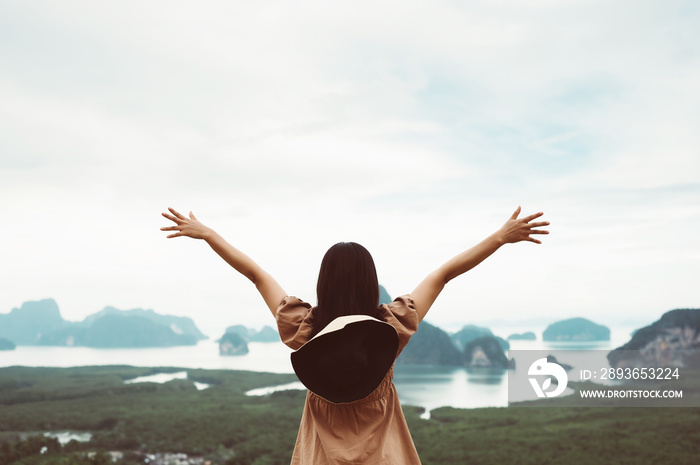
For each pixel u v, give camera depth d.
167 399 115.31
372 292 2.12
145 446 67.81
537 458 62.12
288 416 88.31
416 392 150.75
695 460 58.03
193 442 69.94
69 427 80.62
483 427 81.81
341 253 2.14
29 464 57.38
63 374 183.62
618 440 69.12
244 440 71.75
